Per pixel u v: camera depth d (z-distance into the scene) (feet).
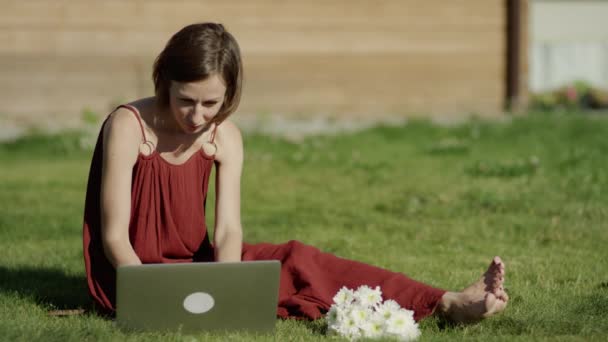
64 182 32.73
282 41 55.88
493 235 23.06
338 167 37.73
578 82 92.12
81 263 19.35
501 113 59.41
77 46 52.01
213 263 12.91
